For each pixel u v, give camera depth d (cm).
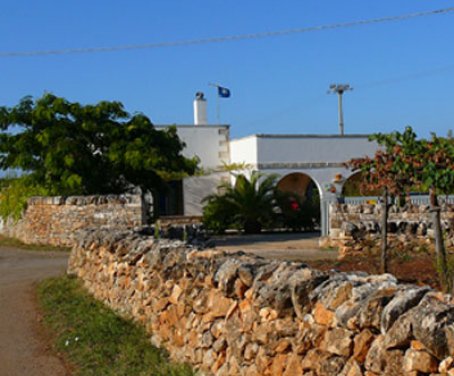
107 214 2042
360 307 404
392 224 1447
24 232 2309
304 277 479
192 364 643
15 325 941
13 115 2183
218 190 2894
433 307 352
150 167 2197
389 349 371
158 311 759
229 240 2267
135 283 868
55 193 2259
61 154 2142
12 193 2383
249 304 542
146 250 856
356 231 1452
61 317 959
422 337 345
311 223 2686
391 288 405
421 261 1123
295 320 482
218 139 3128
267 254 1639
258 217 2575
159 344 747
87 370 702
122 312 909
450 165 853
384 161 959
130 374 665
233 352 556
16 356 780
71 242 2077
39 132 2209
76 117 2222
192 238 1556
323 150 2978
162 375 640
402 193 952
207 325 614
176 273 709
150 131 2280
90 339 802
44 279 1355
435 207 864
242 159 3028
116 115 2261
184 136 3083
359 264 1125
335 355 425
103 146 2272
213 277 605
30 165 2180
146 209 2180
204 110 3322
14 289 1261
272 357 495
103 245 1069
